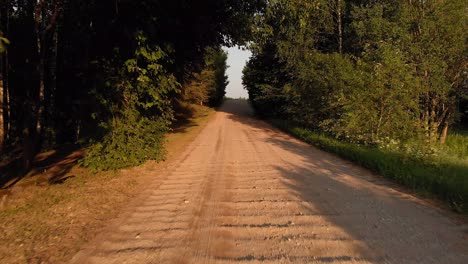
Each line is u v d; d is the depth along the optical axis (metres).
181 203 4.95
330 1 17.23
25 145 8.69
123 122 7.88
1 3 7.00
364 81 10.98
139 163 8.09
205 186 6.04
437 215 4.21
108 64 7.80
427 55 11.73
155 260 3.07
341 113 12.56
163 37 8.61
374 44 12.68
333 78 13.52
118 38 8.02
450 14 11.48
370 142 10.40
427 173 6.22
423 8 12.16
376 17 12.97
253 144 12.82
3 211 4.72
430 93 12.25
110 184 6.29
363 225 3.89
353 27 14.38
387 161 7.36
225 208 4.66
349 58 14.28
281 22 10.24
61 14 9.09
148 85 8.11
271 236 3.60
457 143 13.30
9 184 6.83
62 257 3.18
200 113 34.16
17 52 11.23
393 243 3.36
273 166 7.96
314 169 7.51
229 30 10.51
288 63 18.78
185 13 8.69
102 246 3.42
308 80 15.80
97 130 7.79
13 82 11.91
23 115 11.78
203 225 3.98
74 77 11.97
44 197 5.43
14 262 3.09
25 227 4.03
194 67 12.39
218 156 9.72
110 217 4.38
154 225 4.02
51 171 8.00
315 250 3.22
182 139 14.74
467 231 3.66
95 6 7.61
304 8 9.99
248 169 7.66
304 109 16.36
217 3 9.09
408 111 10.81
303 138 14.29
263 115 33.06
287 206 4.70
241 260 3.04
